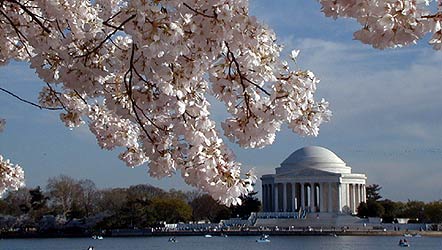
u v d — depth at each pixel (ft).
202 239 624.59
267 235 633.20
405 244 470.80
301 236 636.89
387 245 496.23
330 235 634.43
